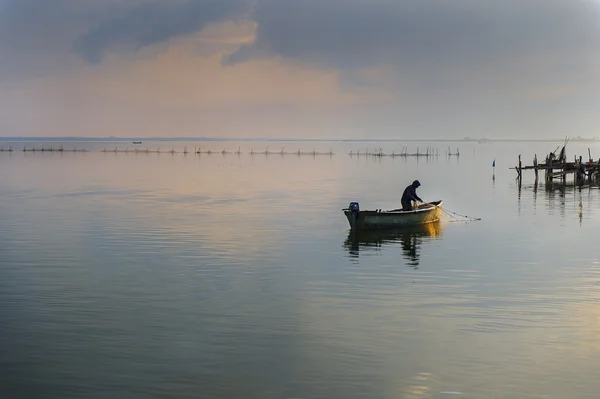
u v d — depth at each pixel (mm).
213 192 58312
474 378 13516
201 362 14414
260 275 22719
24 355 14844
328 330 16469
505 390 12969
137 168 102812
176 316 17719
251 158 161750
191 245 28906
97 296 19797
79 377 13672
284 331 16406
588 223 36188
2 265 24344
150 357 14703
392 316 17641
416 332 16281
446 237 31375
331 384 13281
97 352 15023
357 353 14883
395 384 13258
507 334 16109
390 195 55438
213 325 16922
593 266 24125
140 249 27828
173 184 68500
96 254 26656
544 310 18172
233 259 25656
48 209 43281
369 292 20234
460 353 14844
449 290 20438
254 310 18266
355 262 25094
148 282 21625
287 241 30109
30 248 28000
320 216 39906
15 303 19000
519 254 26672
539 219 38094
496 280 21844
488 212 41812
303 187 65000
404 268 23891
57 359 14609
